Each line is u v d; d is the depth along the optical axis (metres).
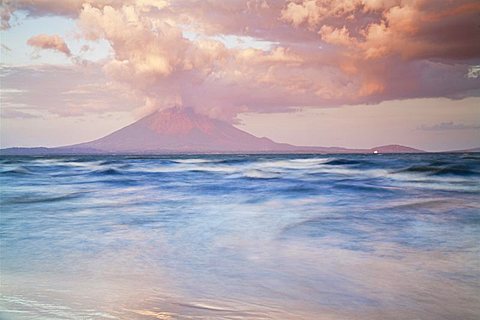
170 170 33.59
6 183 21.64
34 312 3.89
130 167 38.78
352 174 26.64
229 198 14.32
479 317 3.72
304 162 51.28
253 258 5.91
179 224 8.98
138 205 12.46
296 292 4.43
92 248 6.70
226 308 3.99
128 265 5.64
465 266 5.37
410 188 17.33
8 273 5.28
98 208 11.83
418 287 4.56
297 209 11.30
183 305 4.06
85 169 35.22
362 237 7.34
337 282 4.76
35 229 8.53
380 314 3.79
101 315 3.81
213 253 6.26
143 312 3.89
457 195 14.72
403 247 6.54
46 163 50.78
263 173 28.83
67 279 5.00
